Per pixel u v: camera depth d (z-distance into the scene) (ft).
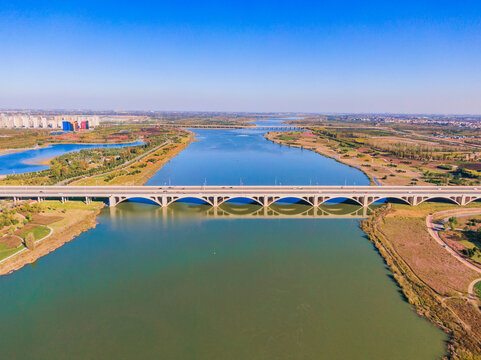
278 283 456.45
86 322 377.71
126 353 333.21
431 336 355.36
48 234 590.55
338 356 330.75
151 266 499.92
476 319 373.61
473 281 450.30
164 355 331.16
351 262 517.55
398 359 326.44
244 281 461.37
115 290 437.58
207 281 460.55
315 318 386.11
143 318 384.68
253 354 333.21
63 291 433.48
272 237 613.93
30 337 353.92
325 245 580.71
